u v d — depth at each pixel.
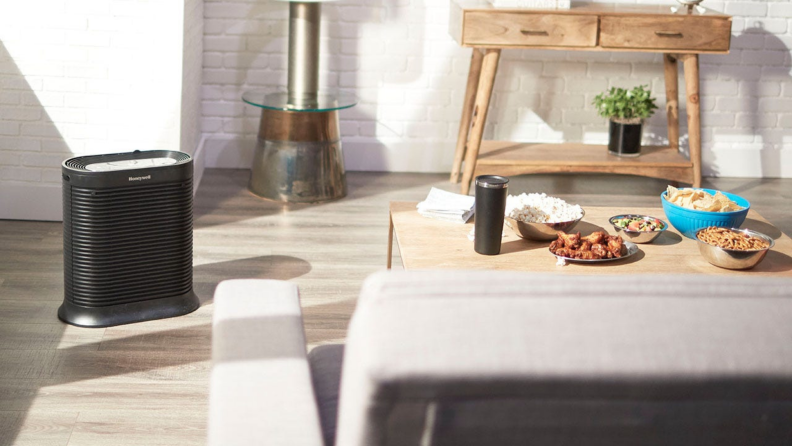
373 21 4.48
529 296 0.77
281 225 3.71
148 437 2.10
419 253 2.26
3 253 3.25
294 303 1.37
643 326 0.76
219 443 0.96
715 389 0.76
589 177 4.69
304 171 4.03
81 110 3.53
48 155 3.58
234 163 4.63
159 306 2.75
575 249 2.27
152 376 2.39
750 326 0.77
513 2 3.90
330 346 1.60
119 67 3.49
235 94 4.54
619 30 3.88
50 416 2.16
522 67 4.61
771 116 4.76
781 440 0.81
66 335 2.60
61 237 3.47
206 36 4.43
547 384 0.73
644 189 4.49
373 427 0.76
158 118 3.57
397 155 4.69
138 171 2.60
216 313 1.32
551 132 4.72
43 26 3.42
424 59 4.56
